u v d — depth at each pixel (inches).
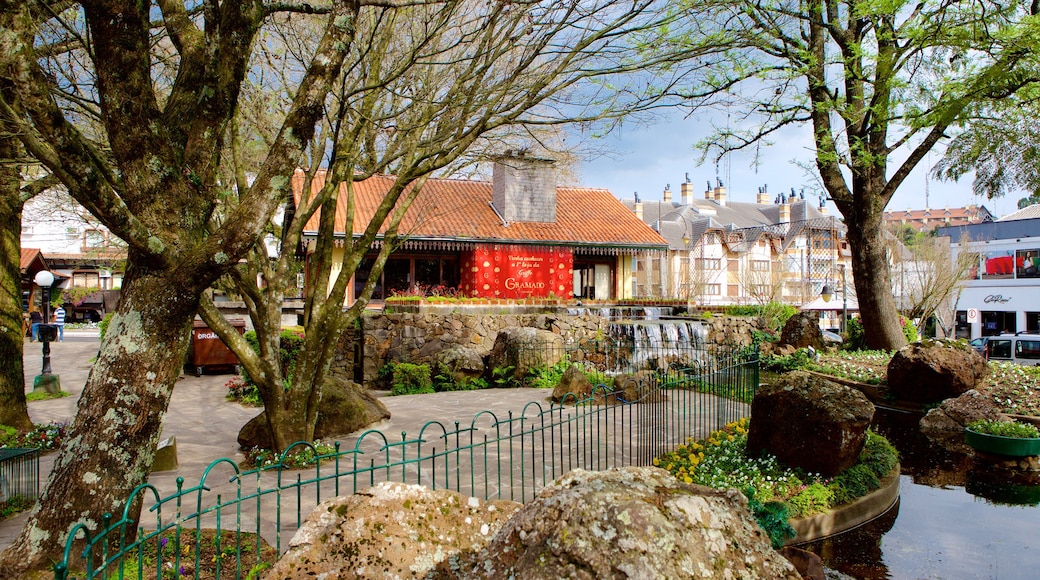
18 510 238.4
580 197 1079.0
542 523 91.2
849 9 577.6
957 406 477.7
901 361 538.9
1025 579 223.6
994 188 538.3
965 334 1428.4
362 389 413.1
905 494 324.5
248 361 286.7
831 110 585.0
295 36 342.0
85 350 893.2
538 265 882.8
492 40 258.5
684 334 767.1
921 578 225.0
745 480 266.8
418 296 739.4
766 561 92.0
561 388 467.2
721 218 2175.2
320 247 315.6
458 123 281.7
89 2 153.9
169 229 160.2
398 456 311.7
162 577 162.6
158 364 153.6
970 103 473.1
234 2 179.6
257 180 160.7
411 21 311.0
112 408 149.2
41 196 524.1
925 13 477.7
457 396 516.7
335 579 113.3
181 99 183.9
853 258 700.7
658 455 310.2
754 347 660.1
